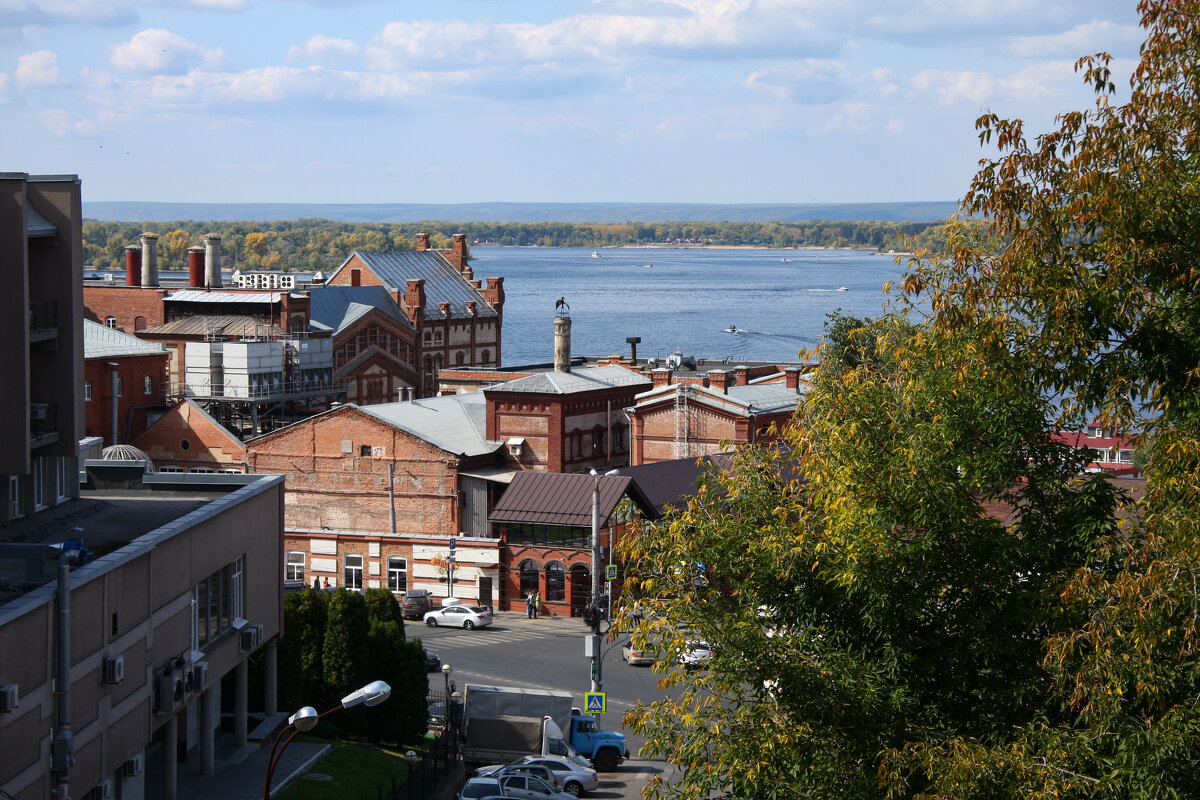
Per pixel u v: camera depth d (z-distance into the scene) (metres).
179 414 101.56
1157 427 26.73
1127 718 24.38
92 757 35.38
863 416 29.91
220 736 51.16
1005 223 27.41
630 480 85.44
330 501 97.06
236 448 100.25
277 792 45.06
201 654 43.81
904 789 26.38
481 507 93.81
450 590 89.12
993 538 28.47
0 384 38.75
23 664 31.47
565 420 98.06
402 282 174.12
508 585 88.31
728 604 30.67
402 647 56.25
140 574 38.56
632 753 60.22
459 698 63.16
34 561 34.47
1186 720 23.41
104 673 35.91
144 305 142.62
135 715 38.38
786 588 30.09
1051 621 27.73
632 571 32.47
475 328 179.38
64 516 45.31
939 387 29.25
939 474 28.50
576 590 86.56
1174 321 26.41
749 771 27.59
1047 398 29.44
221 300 141.12
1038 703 27.50
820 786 27.70
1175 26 26.52
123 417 119.25
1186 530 23.59
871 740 27.41
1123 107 26.42
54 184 41.72
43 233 40.72
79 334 42.72
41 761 32.50
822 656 28.92
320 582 92.56
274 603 52.16
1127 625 24.55
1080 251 26.84
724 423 97.94
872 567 28.33
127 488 51.72
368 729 55.44
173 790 41.81
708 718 29.70
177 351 138.88
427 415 100.44
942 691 28.80
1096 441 88.25
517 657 74.81
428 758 54.31
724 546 30.67
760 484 31.53
